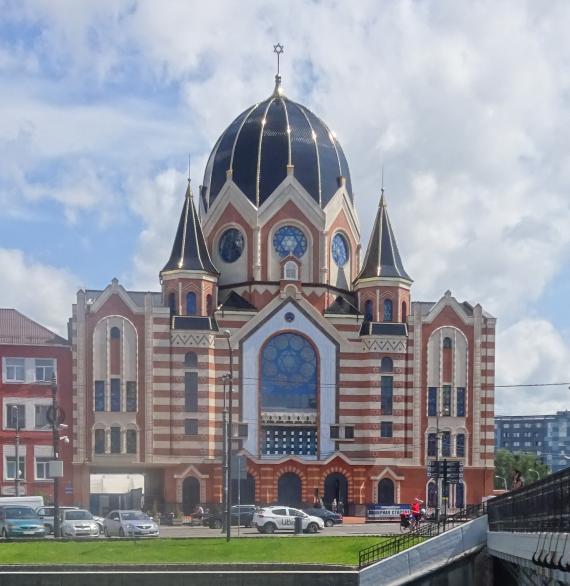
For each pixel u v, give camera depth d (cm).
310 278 11950
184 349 11231
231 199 12094
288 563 6016
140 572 5781
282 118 12319
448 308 11681
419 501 10581
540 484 4369
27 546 6475
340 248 12294
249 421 11338
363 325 11650
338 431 11450
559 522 3972
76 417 11025
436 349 11625
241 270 12000
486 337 11719
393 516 10581
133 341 11206
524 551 4722
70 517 7988
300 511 8744
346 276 12338
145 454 11088
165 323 11244
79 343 11112
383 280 11738
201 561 6172
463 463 11525
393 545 6431
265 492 11150
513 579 5953
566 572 3731
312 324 11581
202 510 10488
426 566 6084
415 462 11444
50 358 11038
